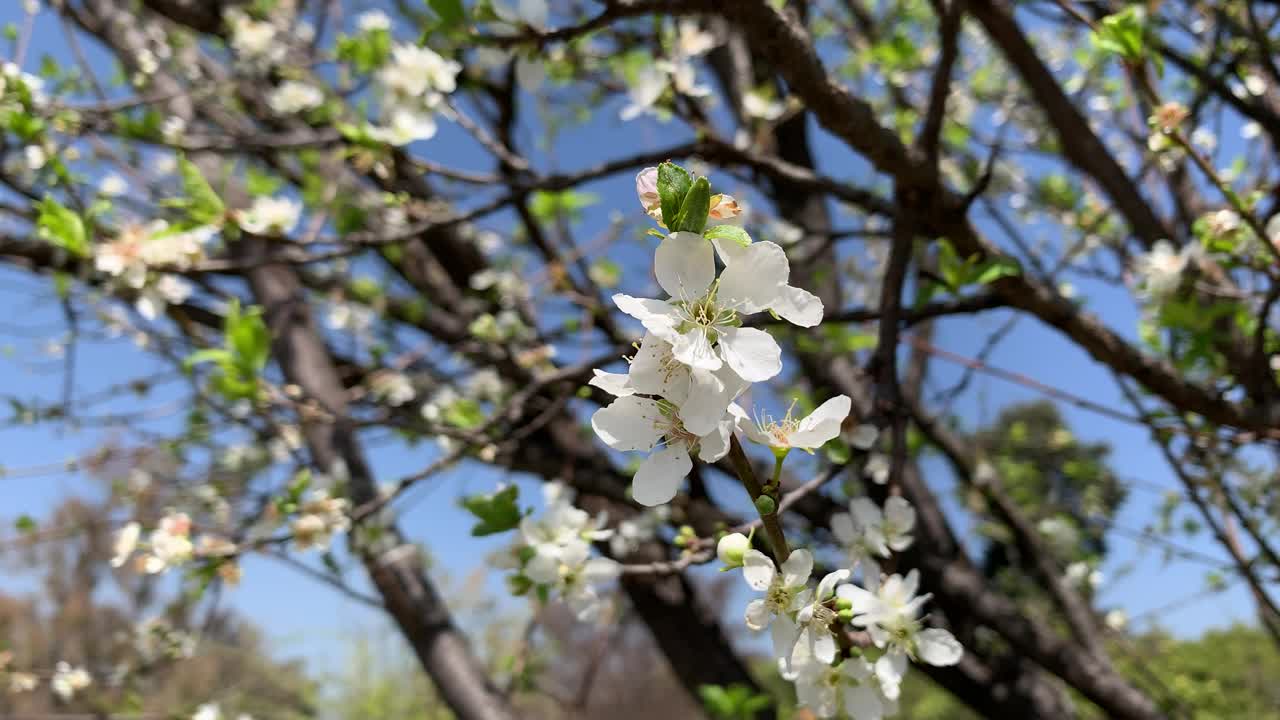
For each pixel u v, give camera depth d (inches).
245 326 15.0
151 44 23.8
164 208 17.9
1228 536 17.2
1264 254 12.5
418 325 28.2
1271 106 17.6
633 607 26.8
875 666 7.7
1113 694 20.4
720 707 18.9
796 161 26.9
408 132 14.5
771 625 6.9
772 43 11.1
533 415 24.7
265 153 20.8
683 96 15.9
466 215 14.7
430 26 11.6
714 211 6.0
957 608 22.6
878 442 14.1
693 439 6.3
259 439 24.4
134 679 24.7
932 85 12.8
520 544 11.1
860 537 10.4
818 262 26.1
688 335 5.7
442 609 21.9
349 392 23.9
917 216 13.9
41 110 15.8
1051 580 24.2
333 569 15.3
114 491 27.0
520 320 25.7
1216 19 18.1
